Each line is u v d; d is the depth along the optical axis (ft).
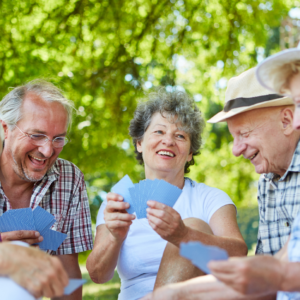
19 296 4.33
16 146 8.55
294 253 4.85
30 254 4.59
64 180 9.91
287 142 7.82
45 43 21.26
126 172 22.17
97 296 26.50
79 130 20.88
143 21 22.15
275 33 37.06
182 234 6.84
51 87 9.31
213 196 8.80
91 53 21.97
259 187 8.92
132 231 8.56
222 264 3.98
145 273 8.28
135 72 21.83
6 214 7.41
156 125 8.89
